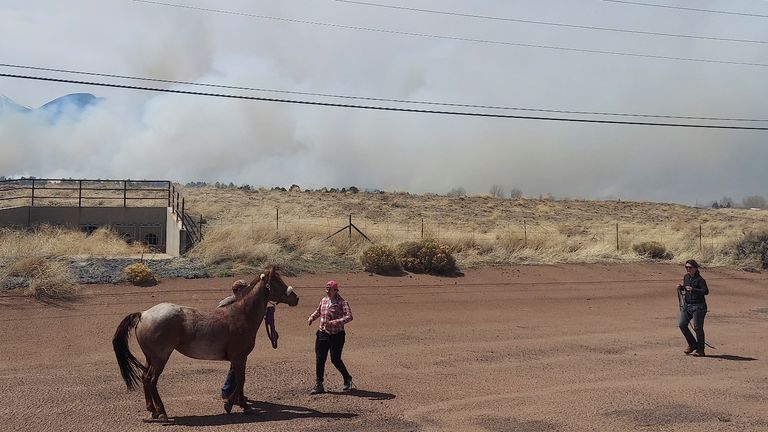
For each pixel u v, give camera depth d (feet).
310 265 75.72
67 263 68.39
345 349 48.75
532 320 62.49
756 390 37.40
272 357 45.68
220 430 29.01
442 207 187.62
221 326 31.68
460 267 82.28
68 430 28.66
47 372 40.01
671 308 71.46
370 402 34.47
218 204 153.99
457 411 32.81
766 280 91.76
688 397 35.65
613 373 41.93
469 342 52.01
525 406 33.78
